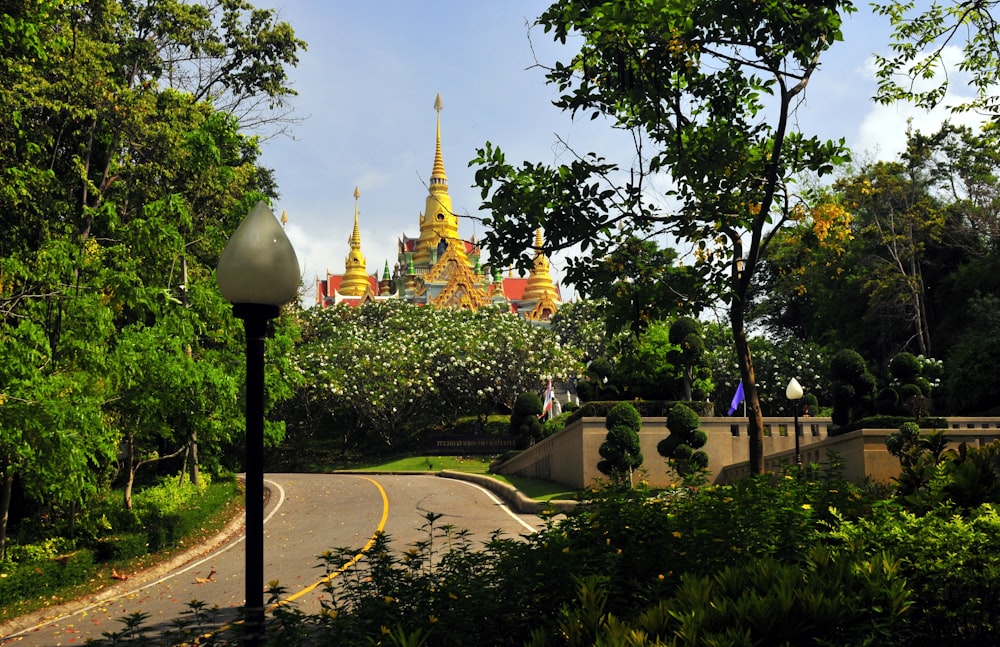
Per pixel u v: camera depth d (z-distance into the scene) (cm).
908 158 4819
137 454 2992
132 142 2897
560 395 7206
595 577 785
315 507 3130
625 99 1473
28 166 2398
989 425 2600
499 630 853
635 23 1341
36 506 2277
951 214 4734
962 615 770
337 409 6756
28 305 2042
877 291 4675
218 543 2442
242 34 3531
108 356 2108
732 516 989
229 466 3691
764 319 6500
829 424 3531
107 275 2205
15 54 2252
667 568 912
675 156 1496
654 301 1528
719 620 627
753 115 1570
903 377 2834
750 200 1541
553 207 1444
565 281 1513
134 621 870
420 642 714
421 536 2306
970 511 944
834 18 1352
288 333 4088
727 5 1357
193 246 3138
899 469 2345
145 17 3228
